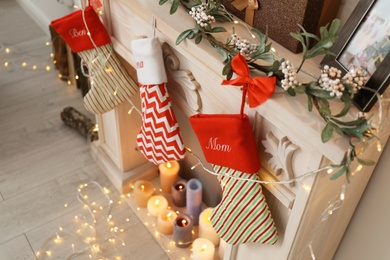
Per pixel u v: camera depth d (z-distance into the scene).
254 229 1.18
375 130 0.90
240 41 1.09
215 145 1.12
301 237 1.16
